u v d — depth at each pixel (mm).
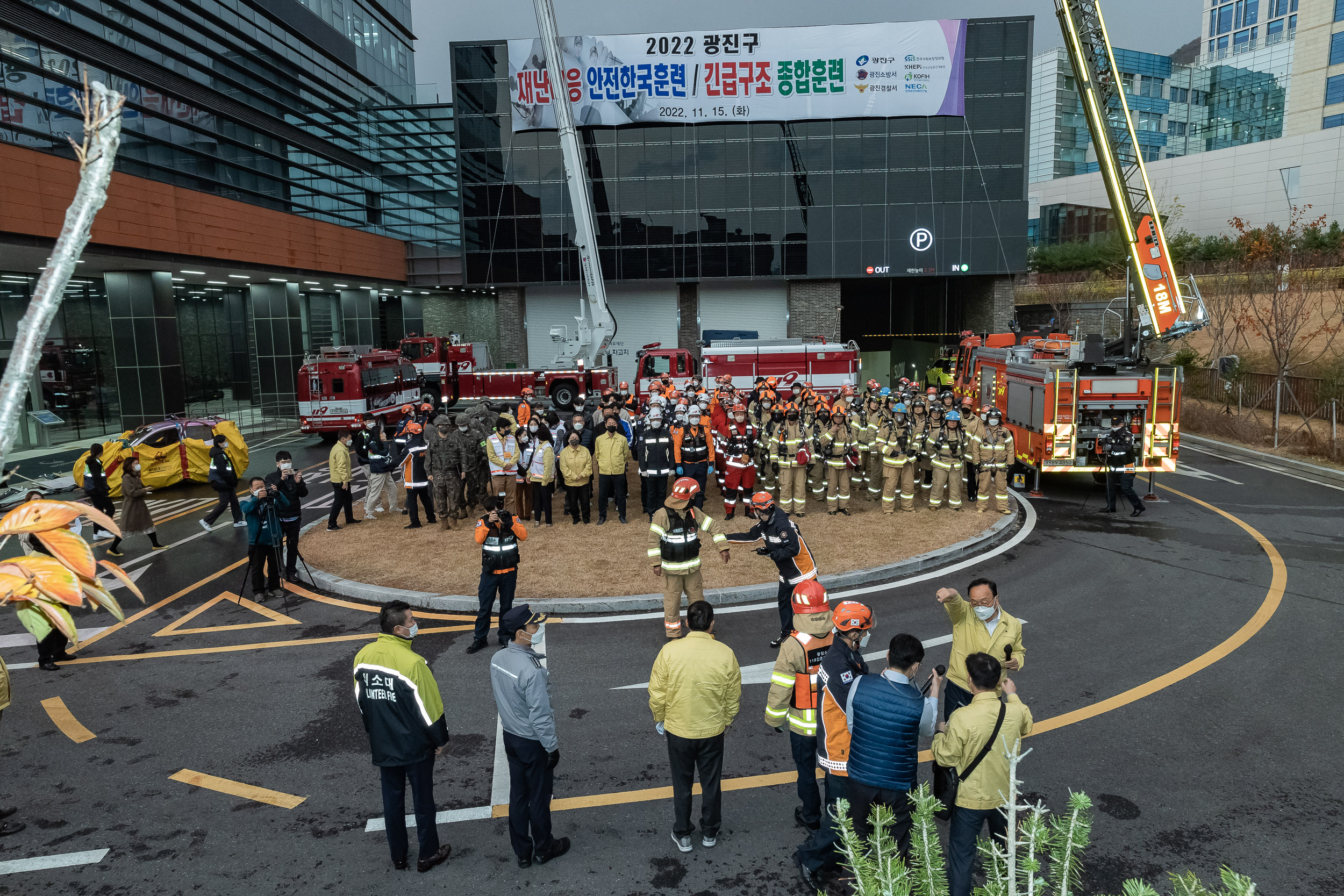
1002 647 5809
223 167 29266
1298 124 67250
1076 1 19094
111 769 6820
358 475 21328
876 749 4680
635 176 34812
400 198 41594
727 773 6555
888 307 47281
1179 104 88438
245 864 5539
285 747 7145
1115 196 19578
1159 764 6469
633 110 34250
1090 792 6094
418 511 16406
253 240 29172
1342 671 8078
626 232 35125
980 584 5859
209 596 11531
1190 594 10500
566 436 17312
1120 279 49906
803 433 14641
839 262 34719
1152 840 5520
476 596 10688
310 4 35719
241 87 30469
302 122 34719
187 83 27453
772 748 6934
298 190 34281
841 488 14844
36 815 6156
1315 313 34156
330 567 12320
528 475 14852
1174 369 15547
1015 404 18000
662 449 14609
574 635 9484
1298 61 67125
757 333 34375
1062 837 2889
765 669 8398
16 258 22266
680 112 34188
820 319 35594
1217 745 6738
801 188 34406
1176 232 59781
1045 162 81750
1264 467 19766
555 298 36719
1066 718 7246
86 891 5297
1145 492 17047
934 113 33625
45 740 7336
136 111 24844
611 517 15375
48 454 25266
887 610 10023
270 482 11648
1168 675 8070
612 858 5527
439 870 5441
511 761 5371
